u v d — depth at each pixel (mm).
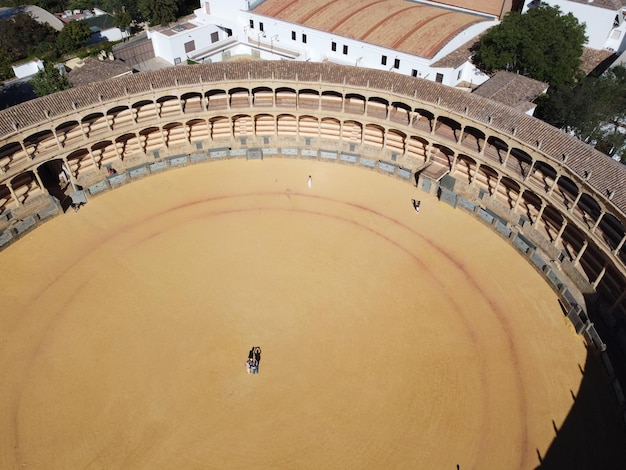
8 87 80688
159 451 35188
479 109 52219
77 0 108812
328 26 77938
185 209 54969
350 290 46438
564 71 64062
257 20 83375
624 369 40875
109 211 54406
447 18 80062
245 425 36656
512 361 40719
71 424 36531
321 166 61281
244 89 65500
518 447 35469
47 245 50312
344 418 37062
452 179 57094
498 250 50438
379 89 56375
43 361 40375
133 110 60938
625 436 36000
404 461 34719
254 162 61781
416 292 46219
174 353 41188
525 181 50125
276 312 44531
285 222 53594
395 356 41062
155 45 88750
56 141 53688
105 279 47094
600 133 57719
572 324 43281
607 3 71125
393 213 54875
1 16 96500
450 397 38344
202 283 47000
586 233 44906
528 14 66062
